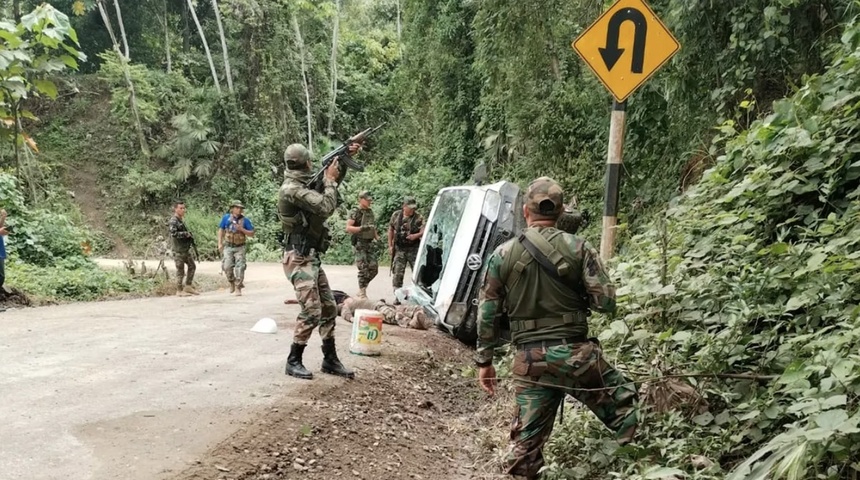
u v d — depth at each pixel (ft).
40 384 18.25
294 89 137.80
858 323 11.02
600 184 38.24
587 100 41.04
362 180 112.57
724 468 11.50
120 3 134.21
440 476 14.83
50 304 39.50
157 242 115.44
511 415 17.85
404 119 142.31
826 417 8.73
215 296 45.65
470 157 85.56
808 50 23.62
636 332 14.61
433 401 20.29
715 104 25.93
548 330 11.60
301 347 19.11
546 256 11.57
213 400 16.70
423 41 82.84
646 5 17.38
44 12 41.73
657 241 18.97
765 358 12.82
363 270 38.73
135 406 16.16
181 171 120.98
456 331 26.91
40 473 11.98
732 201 18.22
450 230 30.76
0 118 47.01
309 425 15.56
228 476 12.56
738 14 23.85
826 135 16.47
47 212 55.42
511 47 41.63
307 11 137.49
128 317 32.42
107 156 122.72
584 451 13.43
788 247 14.08
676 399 13.14
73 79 127.95
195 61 135.64
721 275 15.42
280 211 18.78
